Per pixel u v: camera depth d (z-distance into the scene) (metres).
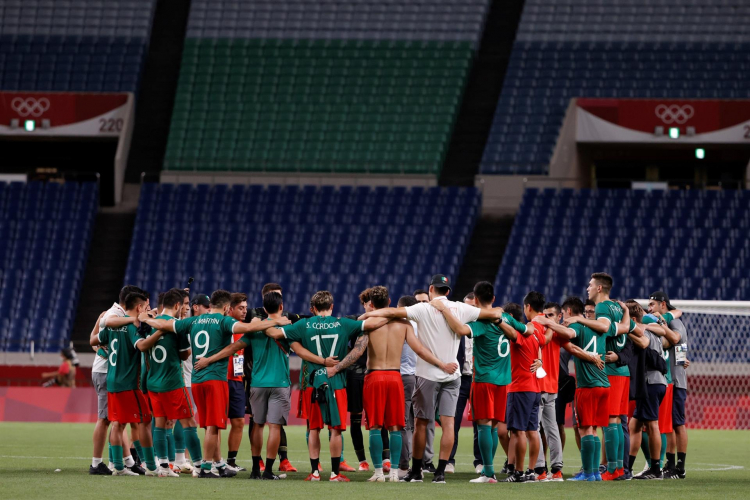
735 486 36.75
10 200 118.56
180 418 39.44
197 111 130.12
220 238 115.44
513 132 124.81
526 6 139.38
